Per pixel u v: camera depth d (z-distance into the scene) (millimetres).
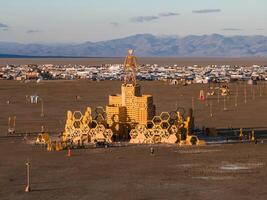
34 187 87000
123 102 142750
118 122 140375
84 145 129875
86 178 93750
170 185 88188
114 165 105188
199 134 148250
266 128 162000
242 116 194625
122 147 127188
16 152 120312
